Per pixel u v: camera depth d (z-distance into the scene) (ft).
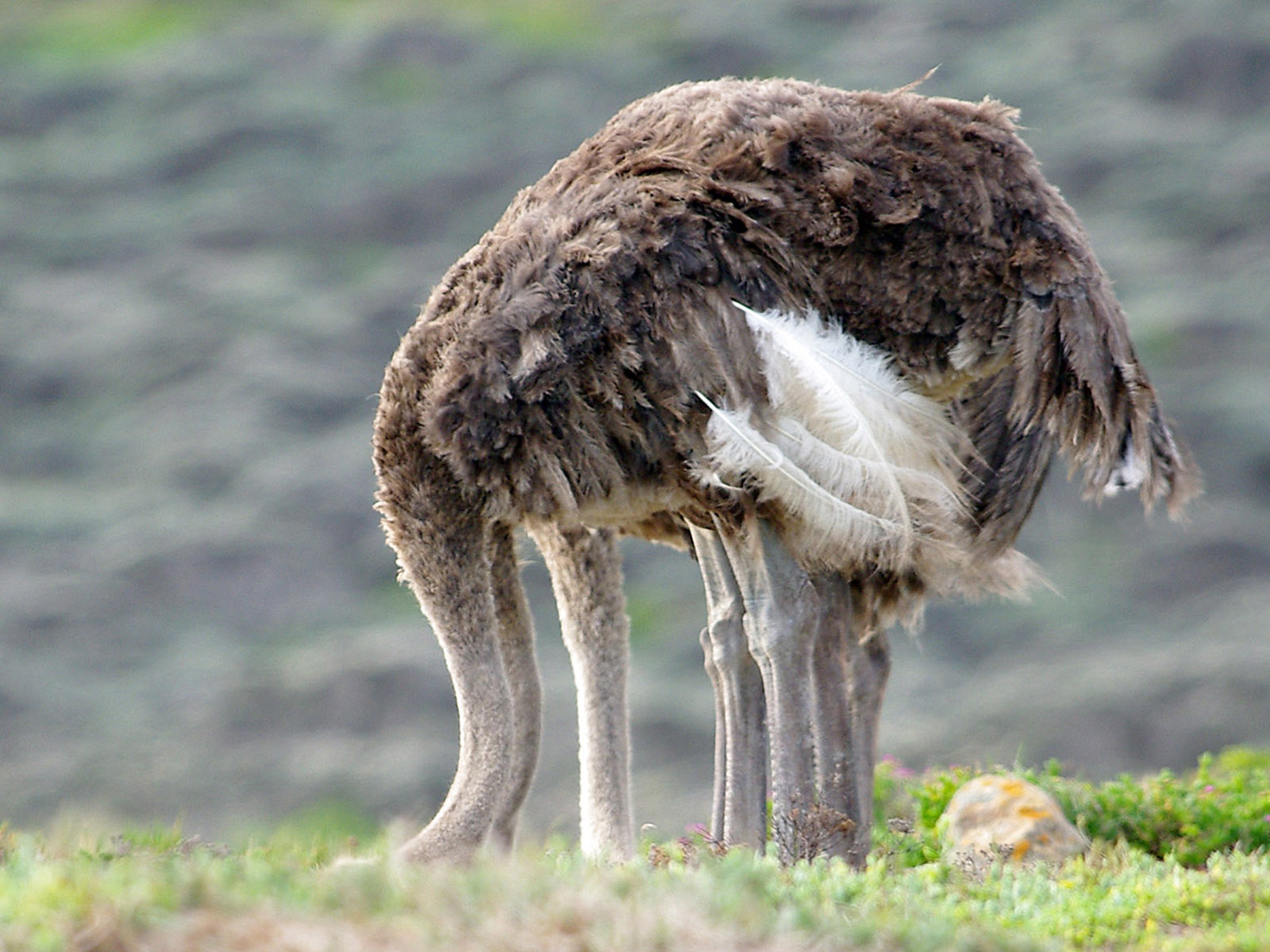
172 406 372.99
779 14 496.64
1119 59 478.18
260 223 428.97
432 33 505.66
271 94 483.92
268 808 263.29
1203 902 66.23
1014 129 74.90
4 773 270.46
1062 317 72.59
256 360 378.12
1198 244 413.80
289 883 56.29
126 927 50.70
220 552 328.70
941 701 290.15
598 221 71.82
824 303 71.87
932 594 79.66
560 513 73.36
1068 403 73.31
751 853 70.08
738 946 52.90
